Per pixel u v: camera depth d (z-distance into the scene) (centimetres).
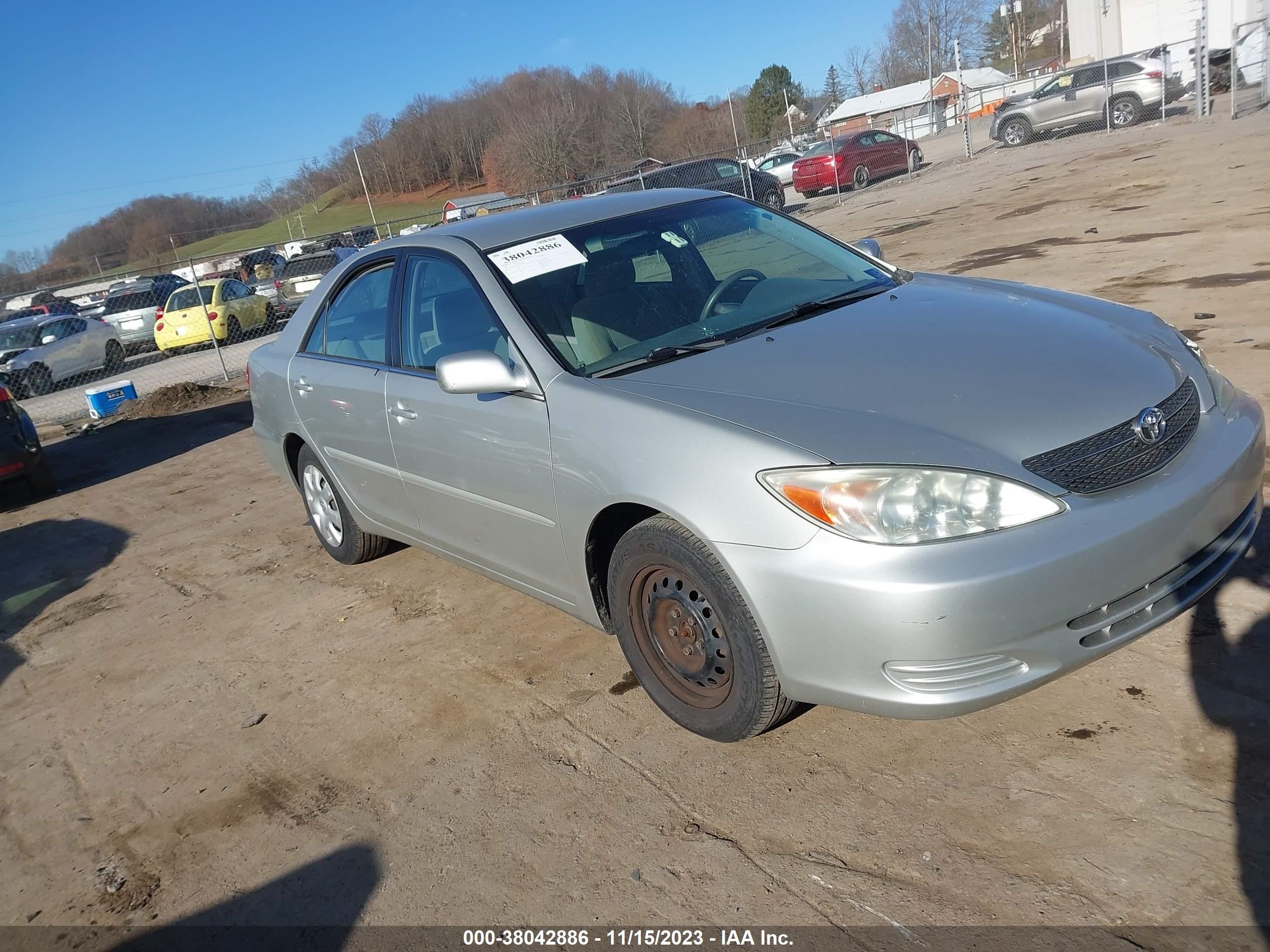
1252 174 1145
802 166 2462
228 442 920
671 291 345
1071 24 3369
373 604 453
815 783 268
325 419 439
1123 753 256
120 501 759
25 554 655
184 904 271
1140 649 299
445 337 360
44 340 1694
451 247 370
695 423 264
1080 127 2405
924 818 248
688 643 284
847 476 235
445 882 259
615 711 324
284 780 322
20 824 327
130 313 2009
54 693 423
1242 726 256
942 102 4175
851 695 241
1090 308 328
